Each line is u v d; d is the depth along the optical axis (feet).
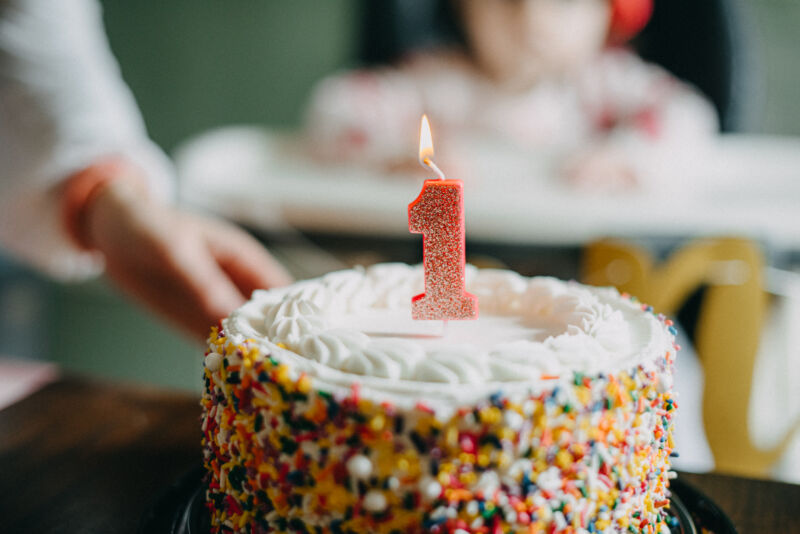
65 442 1.72
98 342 4.86
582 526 1.22
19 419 1.79
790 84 4.94
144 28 5.60
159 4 5.53
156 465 1.65
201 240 1.97
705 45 4.66
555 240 3.20
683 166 3.99
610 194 3.70
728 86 4.74
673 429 1.40
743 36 4.66
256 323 1.37
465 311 1.36
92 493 1.57
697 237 3.16
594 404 1.20
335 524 1.20
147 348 4.81
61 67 2.08
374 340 1.31
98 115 2.12
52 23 2.09
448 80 4.74
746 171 4.10
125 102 2.31
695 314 2.95
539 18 4.31
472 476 1.16
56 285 5.24
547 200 3.54
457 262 1.35
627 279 2.23
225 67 5.65
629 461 1.25
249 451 1.25
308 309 1.38
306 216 3.51
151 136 5.84
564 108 4.69
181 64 5.66
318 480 1.19
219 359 1.29
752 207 3.43
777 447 2.27
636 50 4.79
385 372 1.21
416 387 1.18
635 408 1.25
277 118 5.72
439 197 1.33
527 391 1.17
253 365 1.22
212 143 4.40
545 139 4.66
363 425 1.16
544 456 1.18
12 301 4.97
